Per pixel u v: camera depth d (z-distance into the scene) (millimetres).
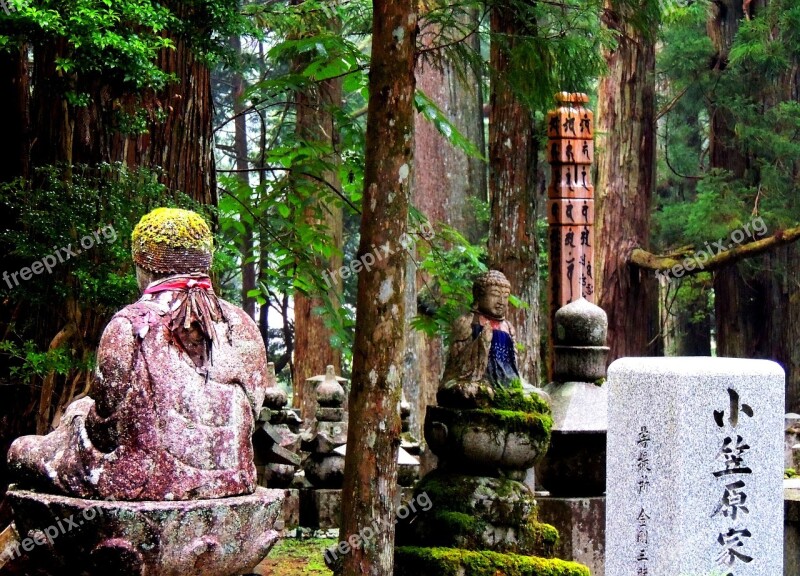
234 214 11695
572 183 15188
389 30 7258
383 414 7137
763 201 22844
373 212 7250
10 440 9172
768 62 22438
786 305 23938
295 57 11430
